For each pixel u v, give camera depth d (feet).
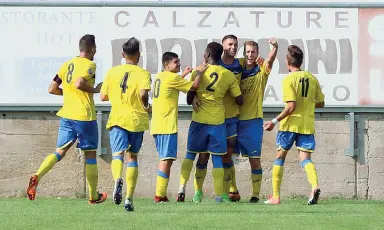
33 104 110.11
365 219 76.02
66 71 87.71
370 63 110.01
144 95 80.94
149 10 110.22
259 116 97.25
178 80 91.81
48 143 110.42
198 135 93.66
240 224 71.41
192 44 110.01
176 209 83.97
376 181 109.91
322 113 110.01
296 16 110.01
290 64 93.25
